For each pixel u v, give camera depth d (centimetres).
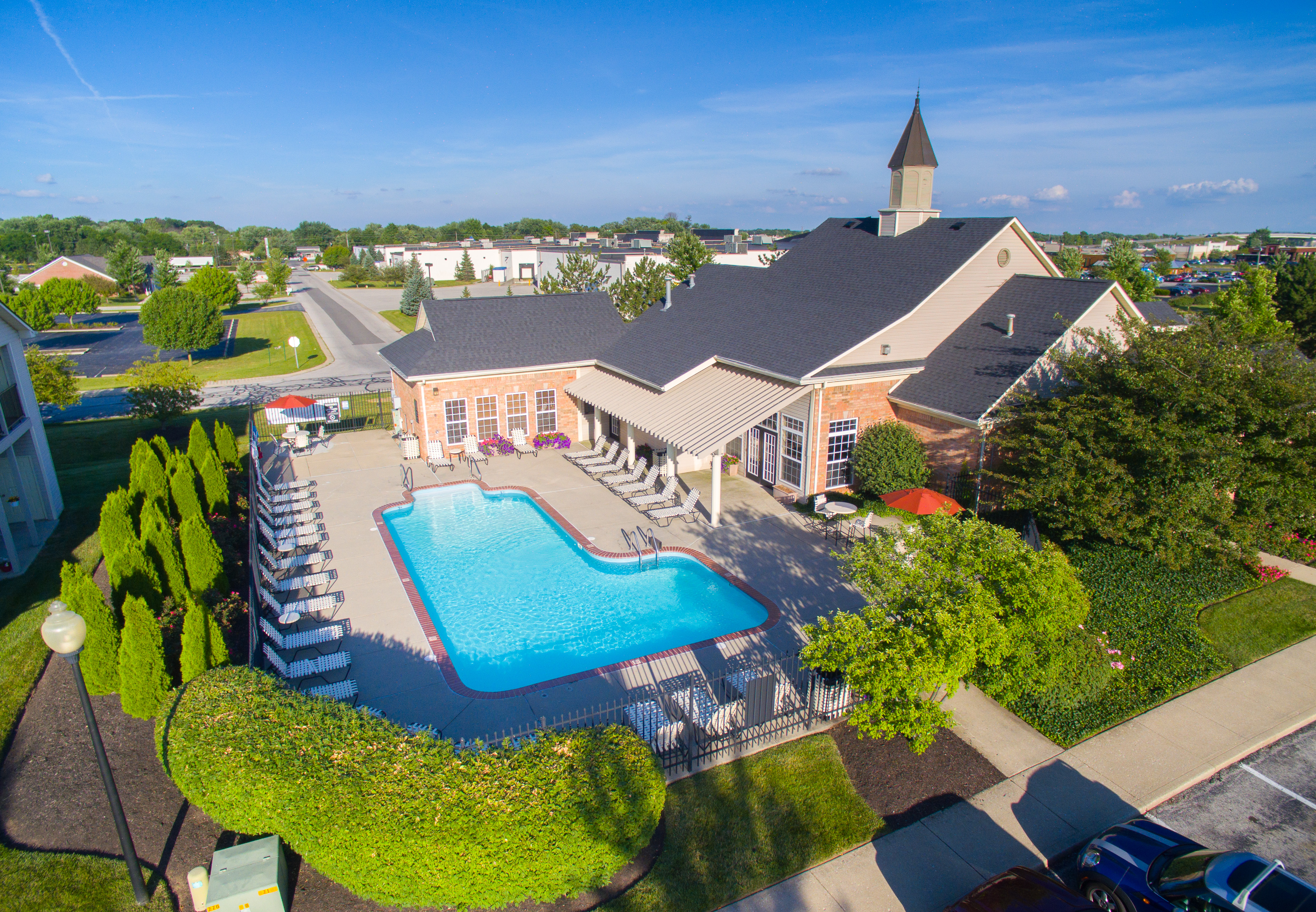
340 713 1102
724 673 1538
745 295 3166
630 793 965
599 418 3234
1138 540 1703
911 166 2942
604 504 2564
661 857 1063
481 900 903
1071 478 1784
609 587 2002
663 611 1867
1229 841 1120
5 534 1956
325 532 2320
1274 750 1316
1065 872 1066
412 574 2073
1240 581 1883
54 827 1095
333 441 3416
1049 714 1395
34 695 1428
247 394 4769
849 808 1160
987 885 961
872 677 1150
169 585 1750
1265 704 1433
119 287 10762
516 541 2308
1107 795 1199
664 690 1473
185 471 2166
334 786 938
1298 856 1091
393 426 3653
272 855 955
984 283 2631
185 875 1020
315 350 6494
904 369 2505
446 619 1825
